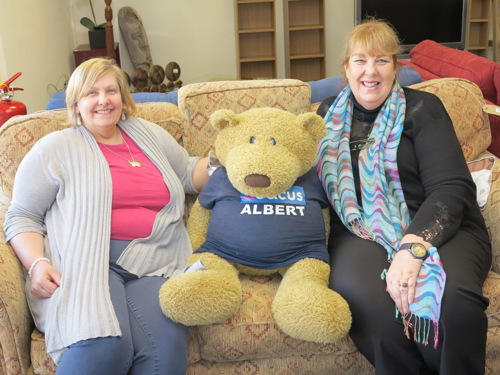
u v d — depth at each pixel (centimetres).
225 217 166
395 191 172
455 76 254
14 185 165
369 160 176
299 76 553
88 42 515
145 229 166
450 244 156
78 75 168
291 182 158
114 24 503
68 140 168
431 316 142
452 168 163
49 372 150
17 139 182
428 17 482
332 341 144
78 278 147
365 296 149
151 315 148
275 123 161
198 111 195
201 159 188
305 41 546
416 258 148
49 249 159
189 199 194
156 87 434
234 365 159
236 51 522
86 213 158
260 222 162
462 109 206
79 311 141
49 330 142
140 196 170
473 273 149
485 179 184
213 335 152
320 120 162
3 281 145
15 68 325
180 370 143
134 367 142
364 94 177
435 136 169
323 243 169
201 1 517
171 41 524
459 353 142
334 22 543
